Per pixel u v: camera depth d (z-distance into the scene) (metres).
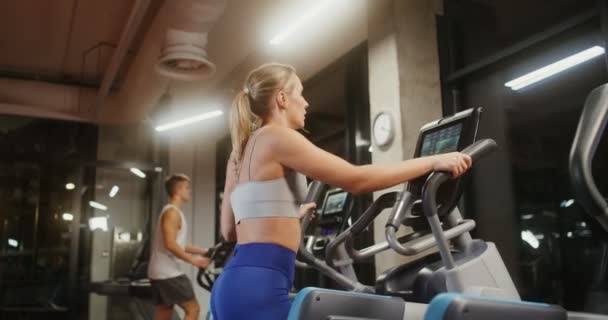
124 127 7.54
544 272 3.17
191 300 4.05
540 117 3.21
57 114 6.36
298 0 3.94
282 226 1.36
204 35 4.23
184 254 3.91
